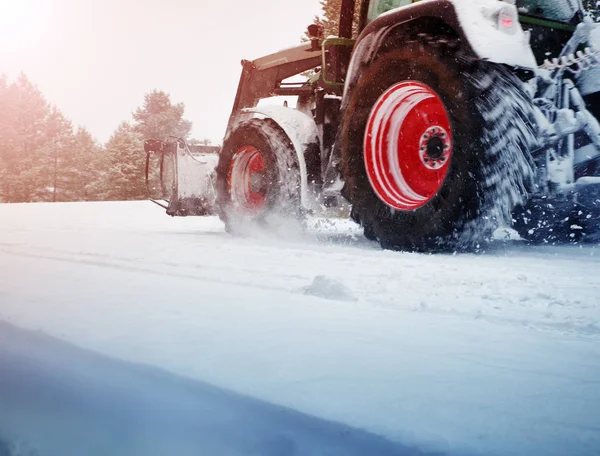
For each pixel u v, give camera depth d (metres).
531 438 0.69
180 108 48.44
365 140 4.07
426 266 2.86
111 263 2.87
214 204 5.87
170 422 0.76
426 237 3.67
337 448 0.67
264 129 4.91
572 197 3.65
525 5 3.82
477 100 3.40
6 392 0.90
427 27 3.75
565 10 3.97
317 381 0.93
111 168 43.69
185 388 0.89
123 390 0.89
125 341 1.21
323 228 6.03
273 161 4.77
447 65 3.54
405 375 0.97
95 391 0.89
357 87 4.13
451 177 3.52
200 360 1.06
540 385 0.92
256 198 5.25
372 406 0.81
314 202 4.68
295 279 2.30
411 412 0.79
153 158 43.97
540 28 3.93
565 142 3.53
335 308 1.66
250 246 3.91
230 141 5.29
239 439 0.70
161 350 1.13
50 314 1.52
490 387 0.90
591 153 3.57
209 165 6.22
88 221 8.56
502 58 3.31
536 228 4.22
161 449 0.69
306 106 5.58
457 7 3.43
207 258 3.13
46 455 0.68
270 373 0.97
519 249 3.86
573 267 2.88
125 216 10.13
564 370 1.02
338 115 4.61
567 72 3.68
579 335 1.38
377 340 1.25
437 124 3.82
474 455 0.65
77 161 50.69
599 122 3.71
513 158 3.34
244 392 0.87
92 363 1.05
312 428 0.73
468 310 1.71
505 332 1.38
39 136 51.75
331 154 4.42
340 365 1.03
